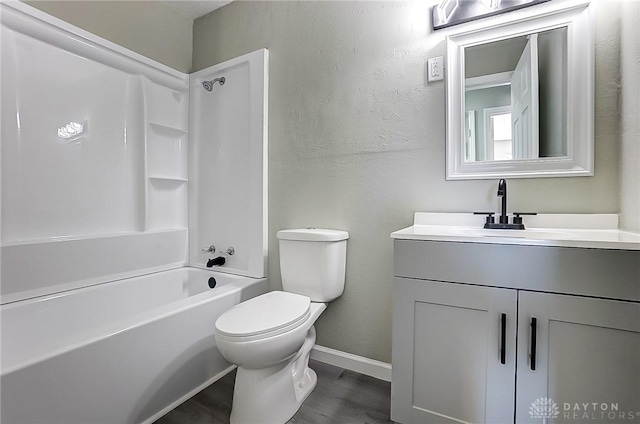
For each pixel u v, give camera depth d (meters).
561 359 0.93
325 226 1.78
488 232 1.20
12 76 1.46
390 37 1.61
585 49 1.23
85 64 1.74
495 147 1.39
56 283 1.59
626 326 0.86
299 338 1.25
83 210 1.74
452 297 1.07
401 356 1.16
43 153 1.57
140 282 1.95
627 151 1.13
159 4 2.19
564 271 0.92
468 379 1.05
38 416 0.94
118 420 1.16
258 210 1.97
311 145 1.83
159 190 2.17
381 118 1.63
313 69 1.83
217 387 1.52
